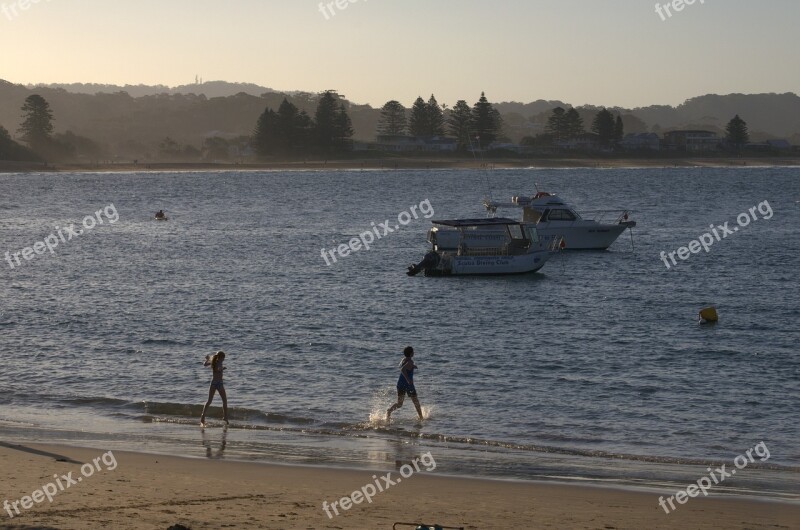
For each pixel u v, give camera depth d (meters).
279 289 53.84
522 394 29.56
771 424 26.31
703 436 25.03
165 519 15.48
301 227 98.88
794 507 17.91
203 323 42.41
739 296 50.94
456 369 33.19
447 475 20.17
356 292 52.78
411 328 41.59
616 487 19.41
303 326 41.84
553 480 20.06
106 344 37.38
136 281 57.12
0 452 21.08
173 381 31.11
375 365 33.88
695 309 46.81
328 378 31.70
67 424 25.08
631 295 51.78
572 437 24.81
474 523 16.08
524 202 81.19
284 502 17.16
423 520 16.14
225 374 32.16
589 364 34.09
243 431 24.66
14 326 41.28
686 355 35.78
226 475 19.41
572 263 66.56
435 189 178.25
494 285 55.84
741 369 33.41
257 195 159.38
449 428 25.47
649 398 29.20
